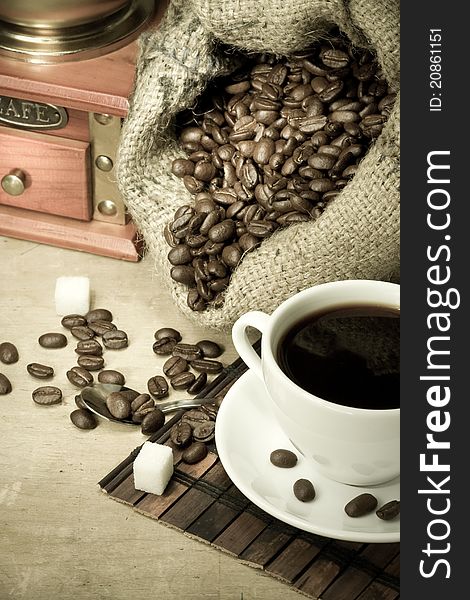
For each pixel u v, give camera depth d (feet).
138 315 2.68
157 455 2.29
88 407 2.44
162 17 2.91
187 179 2.68
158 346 2.58
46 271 2.78
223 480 2.33
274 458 2.25
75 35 2.79
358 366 2.21
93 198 2.85
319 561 2.21
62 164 2.79
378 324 2.26
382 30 2.50
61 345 2.60
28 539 2.27
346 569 2.20
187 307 2.60
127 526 2.29
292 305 2.25
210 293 2.58
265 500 2.19
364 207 2.46
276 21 2.57
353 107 2.62
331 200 2.53
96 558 2.25
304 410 2.15
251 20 2.58
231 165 2.67
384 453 2.16
